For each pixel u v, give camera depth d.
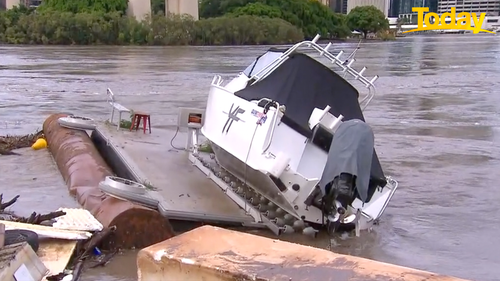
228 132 9.53
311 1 120.06
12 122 18.23
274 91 9.16
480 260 8.31
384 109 23.70
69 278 6.51
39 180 11.12
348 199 7.77
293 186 8.26
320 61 9.73
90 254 7.38
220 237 3.87
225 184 9.80
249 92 9.58
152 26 92.19
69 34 87.94
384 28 133.50
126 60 53.38
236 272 3.31
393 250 8.57
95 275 6.91
